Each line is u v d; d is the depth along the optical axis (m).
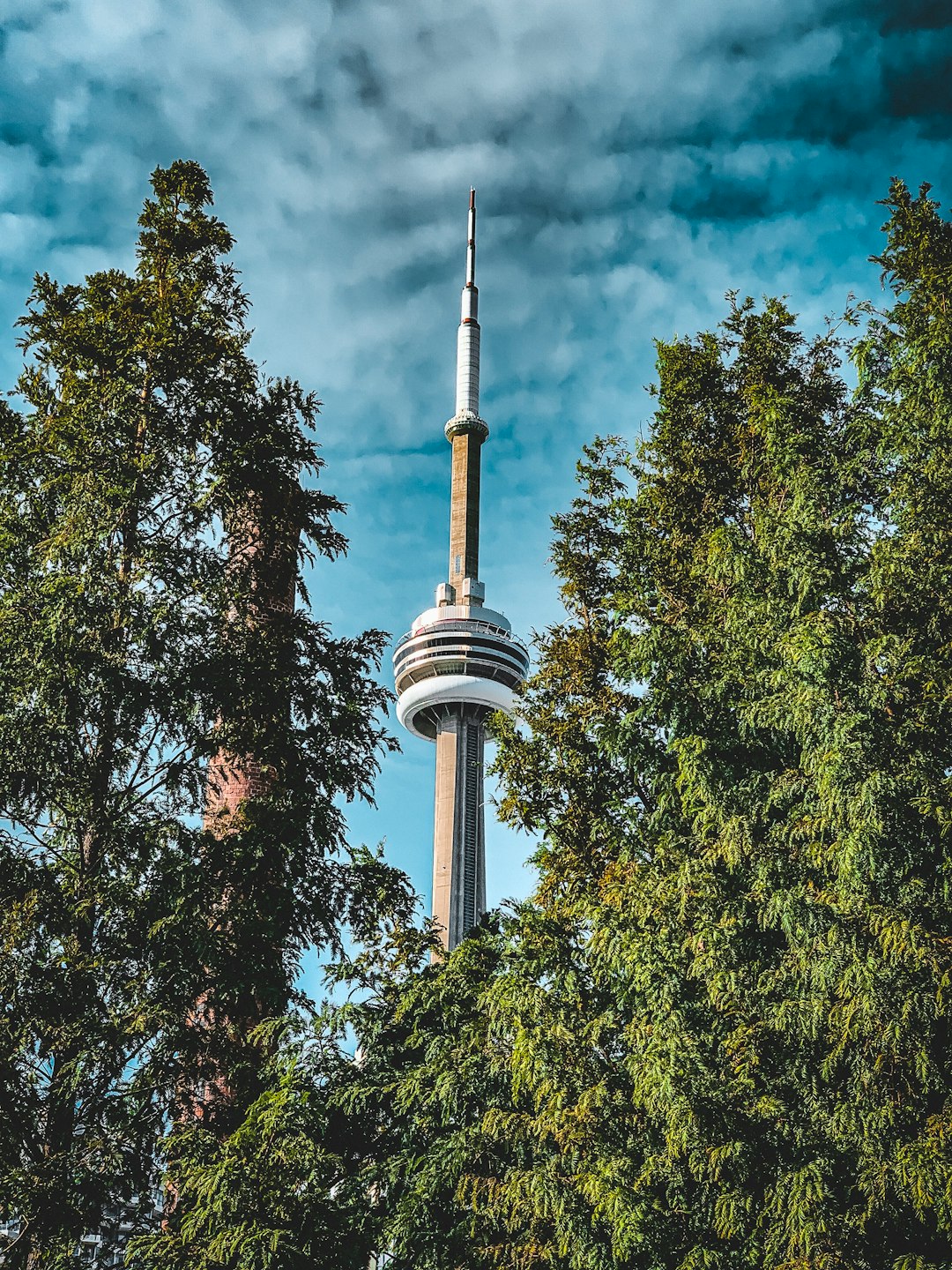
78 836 18.73
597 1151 17.72
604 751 21.86
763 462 22.97
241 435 21.81
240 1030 19.22
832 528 19.61
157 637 19.31
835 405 25.42
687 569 23.81
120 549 20.11
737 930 18.20
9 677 18.03
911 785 16.59
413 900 21.17
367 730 21.53
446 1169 18.92
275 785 20.64
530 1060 18.45
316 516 22.98
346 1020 20.59
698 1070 16.95
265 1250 14.92
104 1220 16.73
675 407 26.20
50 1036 16.67
